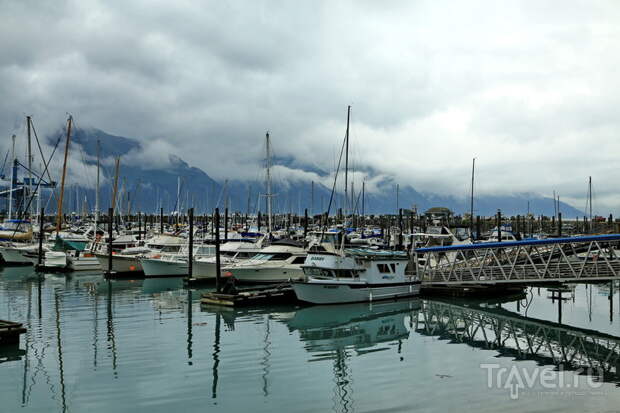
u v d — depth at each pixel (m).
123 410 16.16
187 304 36.38
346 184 46.22
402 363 21.89
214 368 20.72
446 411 16.17
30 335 26.19
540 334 28.38
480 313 35.31
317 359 22.41
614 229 94.19
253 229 86.56
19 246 64.12
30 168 71.75
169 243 60.34
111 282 48.62
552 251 37.22
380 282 38.88
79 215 129.25
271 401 17.00
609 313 35.47
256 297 36.22
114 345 24.20
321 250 38.03
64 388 18.12
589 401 17.16
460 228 79.31
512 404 16.81
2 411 16.05
